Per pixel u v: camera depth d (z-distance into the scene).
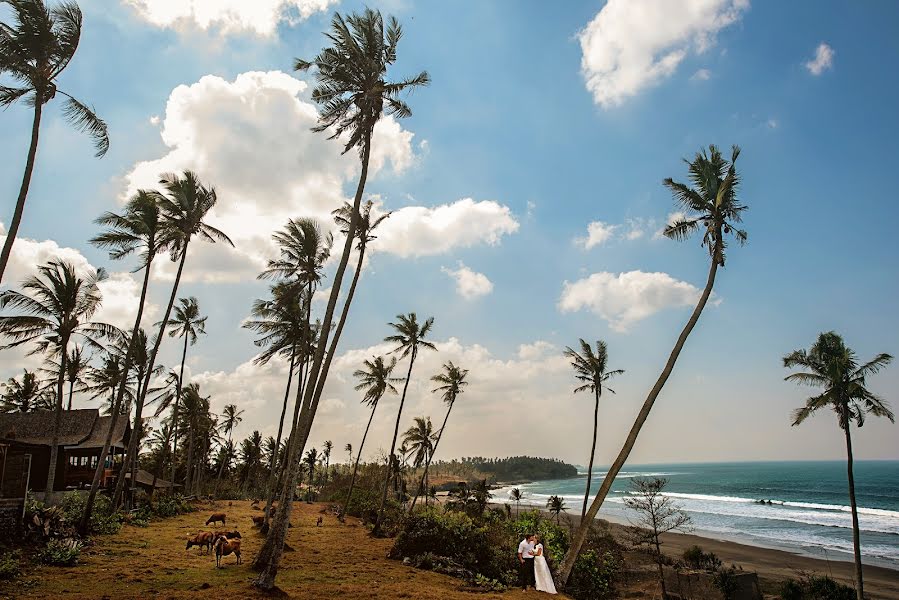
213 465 68.62
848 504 82.44
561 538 21.64
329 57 15.41
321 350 14.31
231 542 15.48
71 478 30.20
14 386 42.59
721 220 16.73
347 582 14.29
